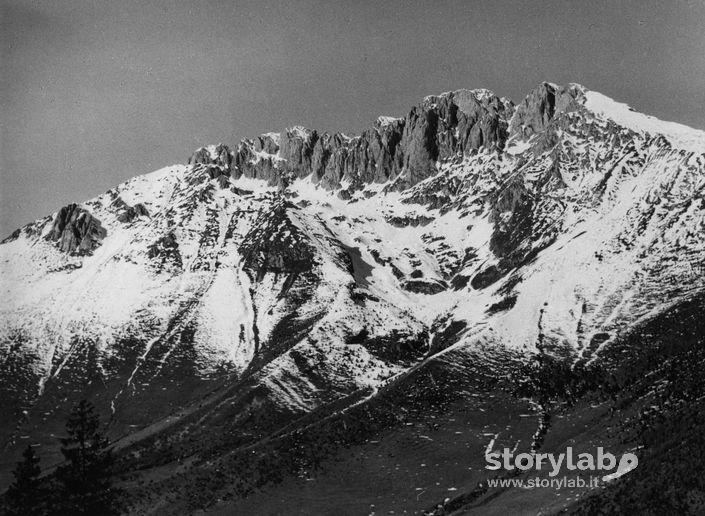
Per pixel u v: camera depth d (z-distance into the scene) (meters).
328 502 180.75
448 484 180.75
